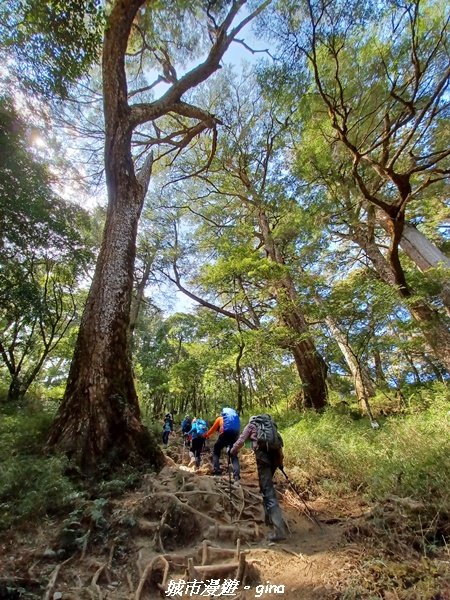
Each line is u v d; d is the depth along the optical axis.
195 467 7.01
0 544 2.94
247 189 16.44
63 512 3.53
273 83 9.30
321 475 5.37
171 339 27.42
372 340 9.67
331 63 8.80
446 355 9.45
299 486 5.04
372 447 5.83
